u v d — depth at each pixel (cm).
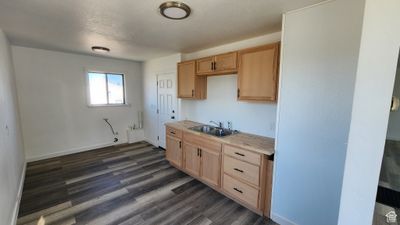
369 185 85
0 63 213
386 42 78
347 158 91
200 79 329
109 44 310
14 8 174
